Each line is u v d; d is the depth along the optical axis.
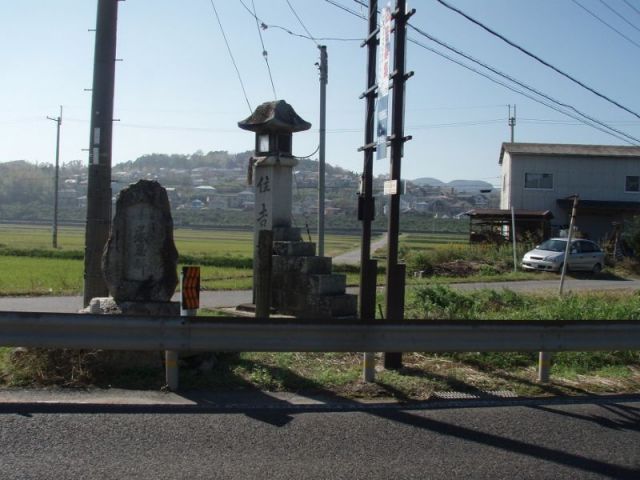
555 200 43.62
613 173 43.56
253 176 12.07
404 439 5.60
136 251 8.38
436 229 92.94
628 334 7.82
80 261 29.48
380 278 24.23
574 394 7.41
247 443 5.37
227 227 92.44
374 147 9.02
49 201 131.12
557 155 43.47
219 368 7.69
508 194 44.28
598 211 42.12
